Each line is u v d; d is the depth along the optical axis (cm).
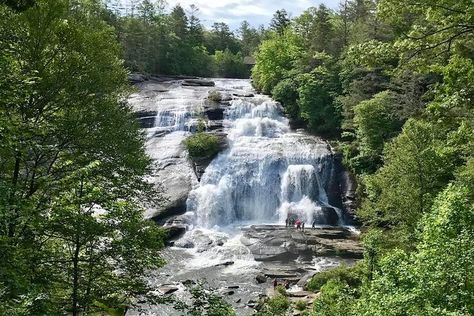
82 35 1605
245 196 4556
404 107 4203
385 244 2614
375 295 1193
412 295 1085
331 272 2955
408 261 1253
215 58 10681
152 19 9894
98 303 1634
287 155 4744
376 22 5138
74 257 1523
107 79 1688
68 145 1645
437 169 2541
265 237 3862
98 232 1477
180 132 5184
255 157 4719
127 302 1814
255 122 5372
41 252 1418
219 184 4512
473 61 1211
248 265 3381
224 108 5644
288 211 4469
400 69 1281
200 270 3262
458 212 1206
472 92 1255
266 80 6606
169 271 3212
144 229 1675
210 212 4300
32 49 1497
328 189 4659
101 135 1664
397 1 1188
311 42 6575
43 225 1300
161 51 8694
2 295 903
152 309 2522
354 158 4550
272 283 3055
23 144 1148
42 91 1523
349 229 4203
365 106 4338
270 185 4628
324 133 5412
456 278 1091
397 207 2609
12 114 1305
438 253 1150
